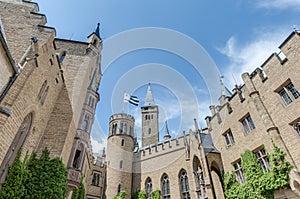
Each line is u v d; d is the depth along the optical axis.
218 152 19.50
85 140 20.73
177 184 27.39
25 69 8.27
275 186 11.96
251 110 15.70
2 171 7.84
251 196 13.73
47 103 12.00
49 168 11.04
